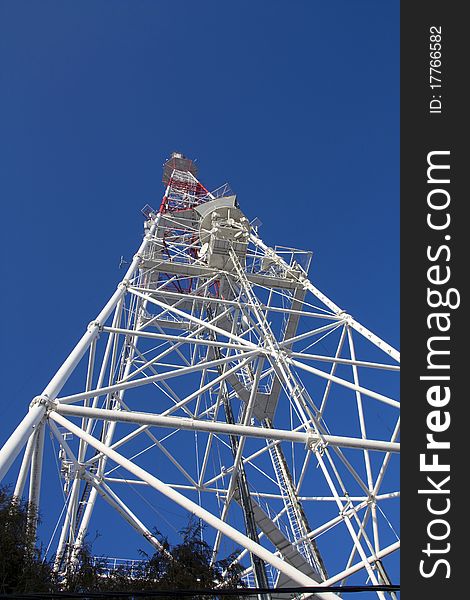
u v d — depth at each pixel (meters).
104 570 12.84
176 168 44.12
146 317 28.83
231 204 32.06
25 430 13.40
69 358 16.78
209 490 22.23
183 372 19.28
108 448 13.98
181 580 12.55
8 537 11.59
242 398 26.50
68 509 18.05
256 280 29.09
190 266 28.53
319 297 27.38
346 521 14.90
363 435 19.44
